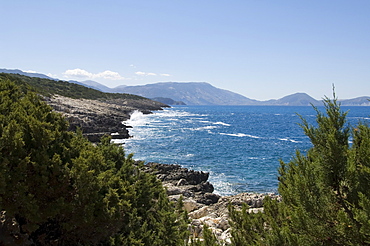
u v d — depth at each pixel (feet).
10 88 59.67
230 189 110.52
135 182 56.18
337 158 22.82
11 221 42.06
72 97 394.32
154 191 62.03
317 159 24.70
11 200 36.11
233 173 133.69
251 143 228.63
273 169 141.28
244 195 85.76
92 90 591.78
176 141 225.97
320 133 24.88
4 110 47.55
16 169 35.68
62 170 39.06
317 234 22.16
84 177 38.22
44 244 40.45
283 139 258.98
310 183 23.71
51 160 39.24
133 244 42.27
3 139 36.83
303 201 23.30
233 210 36.83
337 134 23.90
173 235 46.29
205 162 156.35
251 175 130.31
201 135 269.64
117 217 40.93
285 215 28.63
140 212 52.08
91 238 41.27
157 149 190.29
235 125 402.11
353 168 22.20
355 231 20.18
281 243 25.67
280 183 34.24
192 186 99.04
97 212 39.99
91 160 43.27
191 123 403.34
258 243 28.48
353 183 22.26
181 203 61.62
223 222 63.21
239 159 165.07
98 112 287.28
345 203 22.56
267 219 32.63
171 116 549.54
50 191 37.88
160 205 55.26
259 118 579.48
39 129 41.06
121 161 60.59
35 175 37.63
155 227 50.08
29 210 35.04
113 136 217.97
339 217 20.61
